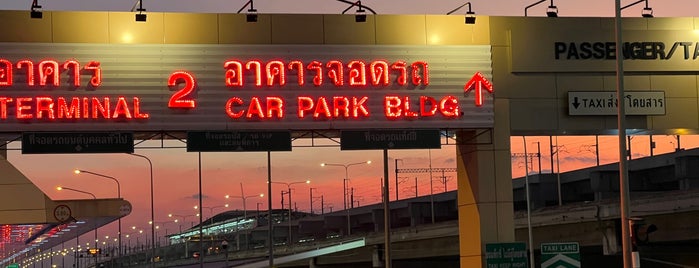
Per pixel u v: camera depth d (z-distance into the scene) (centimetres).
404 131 3353
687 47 3559
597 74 3519
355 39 3356
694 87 3569
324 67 3322
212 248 17050
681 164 11012
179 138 3394
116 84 3209
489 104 3416
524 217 8412
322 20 3341
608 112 3500
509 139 3453
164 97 3228
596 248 8288
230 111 3253
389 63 3359
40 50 3170
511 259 2731
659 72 3553
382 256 9769
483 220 3450
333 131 3384
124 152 3195
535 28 3484
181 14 3269
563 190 13225
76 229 10031
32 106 3152
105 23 3225
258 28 3306
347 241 10156
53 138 3158
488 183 3456
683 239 7338
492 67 3441
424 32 3400
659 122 3541
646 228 2470
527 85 3472
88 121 3184
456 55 3403
